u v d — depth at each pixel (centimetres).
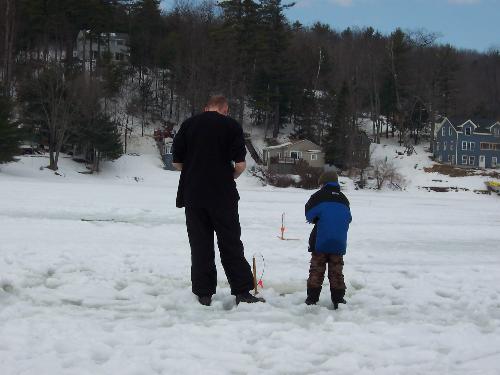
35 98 5403
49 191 2569
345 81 7450
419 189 6091
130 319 501
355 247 1181
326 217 596
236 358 398
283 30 7694
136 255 875
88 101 5559
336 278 595
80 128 5466
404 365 393
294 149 6738
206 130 577
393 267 868
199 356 400
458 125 7450
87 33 7644
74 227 1255
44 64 5950
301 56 9106
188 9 9788
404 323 514
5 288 615
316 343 435
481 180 6275
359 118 8906
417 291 677
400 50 8375
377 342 444
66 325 464
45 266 734
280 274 765
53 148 5391
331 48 10075
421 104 8275
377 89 8444
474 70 11406
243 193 3659
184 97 7719
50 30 7275
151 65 8606
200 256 581
